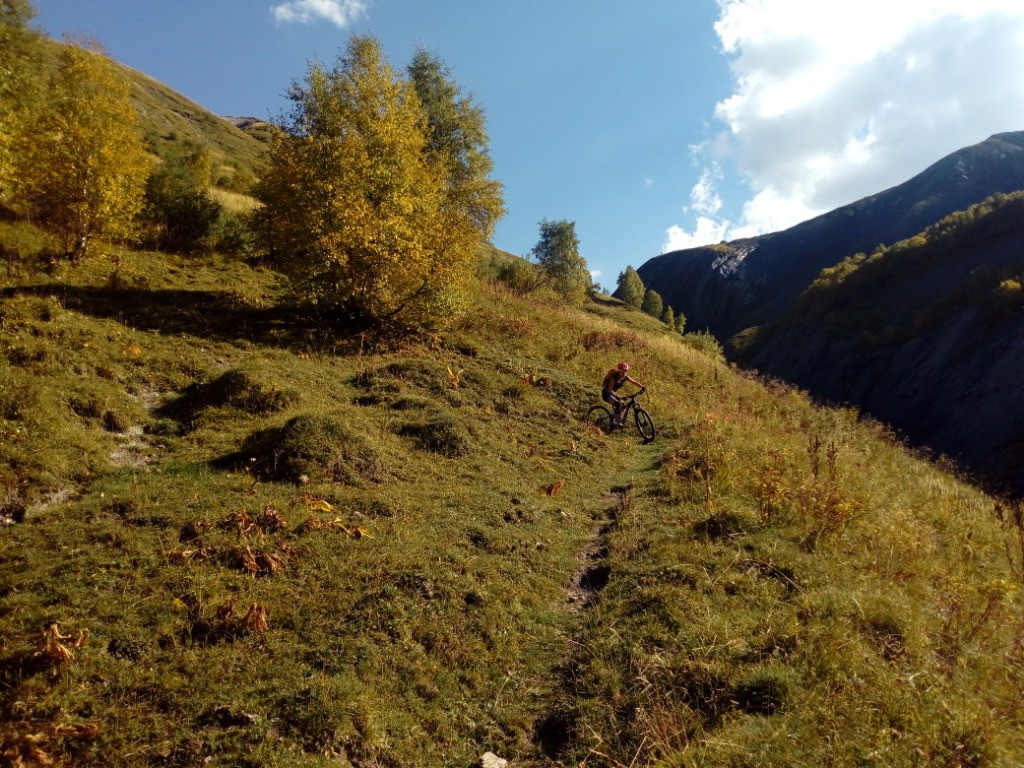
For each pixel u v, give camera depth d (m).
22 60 12.84
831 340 97.25
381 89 15.64
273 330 14.34
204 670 4.41
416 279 15.27
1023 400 60.91
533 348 17.75
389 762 3.96
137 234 17.52
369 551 6.22
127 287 14.80
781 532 6.98
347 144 14.55
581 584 6.62
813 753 3.45
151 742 3.78
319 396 10.95
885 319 92.81
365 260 14.59
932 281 95.06
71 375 9.48
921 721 3.67
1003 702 4.16
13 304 11.05
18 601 4.92
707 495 8.23
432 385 12.59
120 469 7.70
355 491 7.63
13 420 7.67
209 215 22.03
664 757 3.70
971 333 73.69
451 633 5.23
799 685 4.16
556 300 32.84
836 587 5.62
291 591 5.44
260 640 4.80
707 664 4.50
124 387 10.07
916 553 6.95
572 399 14.41
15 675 4.18
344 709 4.13
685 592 5.64
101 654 4.44
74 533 6.04
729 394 18.72
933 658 4.55
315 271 14.54
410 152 15.61
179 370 11.16
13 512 6.46
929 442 68.19
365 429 9.34
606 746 4.05
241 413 9.69
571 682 4.86
